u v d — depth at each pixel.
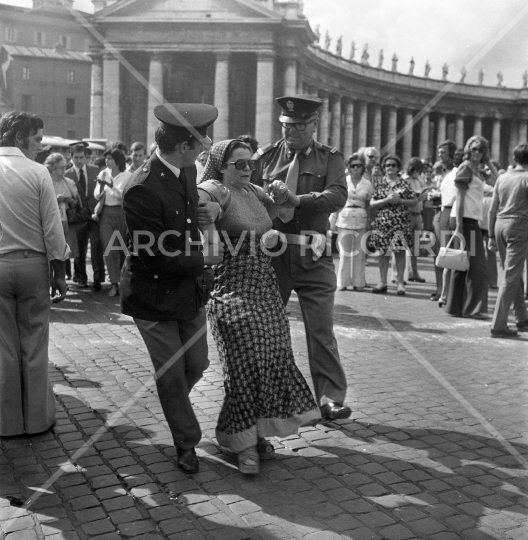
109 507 3.54
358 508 3.53
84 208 10.95
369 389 5.61
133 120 43.66
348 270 11.51
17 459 4.21
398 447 4.36
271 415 4.07
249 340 4.00
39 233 4.54
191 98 47.16
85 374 6.08
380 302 10.29
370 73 50.25
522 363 6.47
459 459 4.16
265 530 3.29
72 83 37.91
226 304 4.05
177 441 4.00
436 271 10.67
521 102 43.38
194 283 3.90
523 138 43.75
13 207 4.43
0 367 4.51
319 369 4.80
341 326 8.35
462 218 8.64
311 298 4.78
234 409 3.99
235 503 3.59
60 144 22.61
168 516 3.44
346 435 4.59
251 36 45.28
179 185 3.79
